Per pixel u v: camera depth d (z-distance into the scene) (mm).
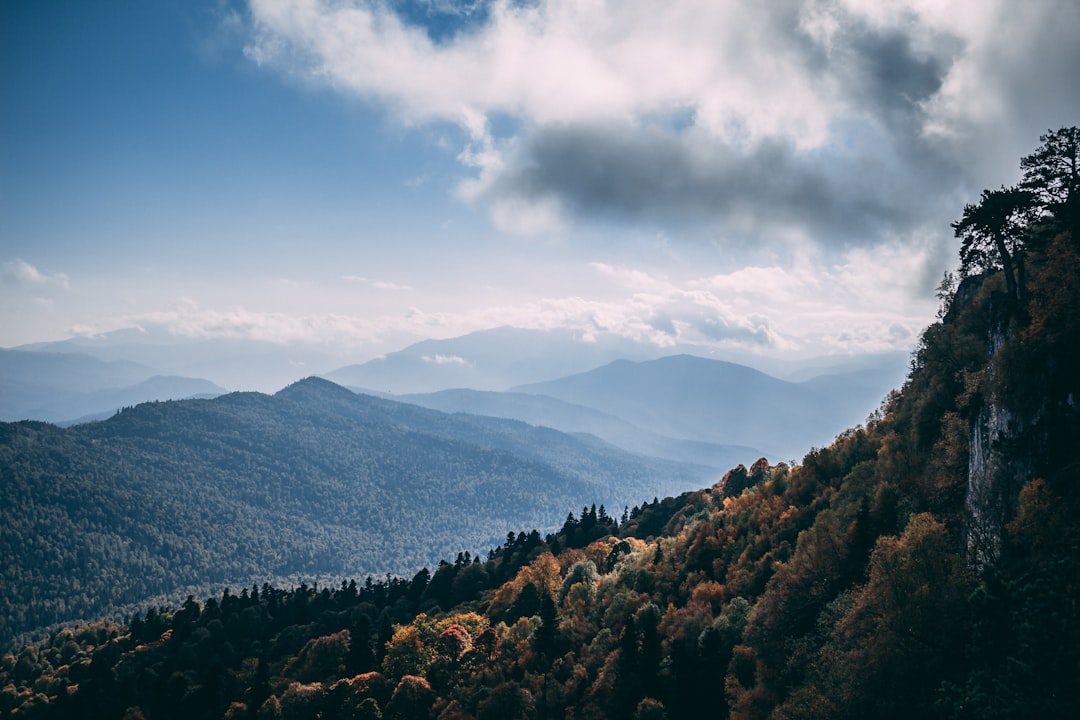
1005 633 54812
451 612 189875
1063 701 45844
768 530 125938
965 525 73438
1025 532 59594
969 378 82500
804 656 80062
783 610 90938
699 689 91938
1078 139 67375
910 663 59188
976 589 58219
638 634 114375
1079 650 46906
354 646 153250
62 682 195125
